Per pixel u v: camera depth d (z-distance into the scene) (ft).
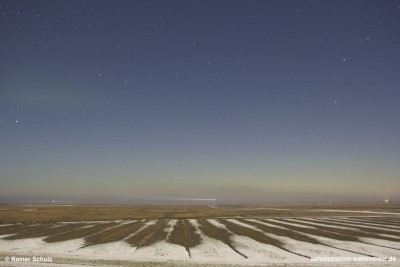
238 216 213.87
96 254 82.12
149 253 84.38
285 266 69.36
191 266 69.21
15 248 90.74
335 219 188.85
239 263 71.72
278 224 159.33
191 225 153.38
